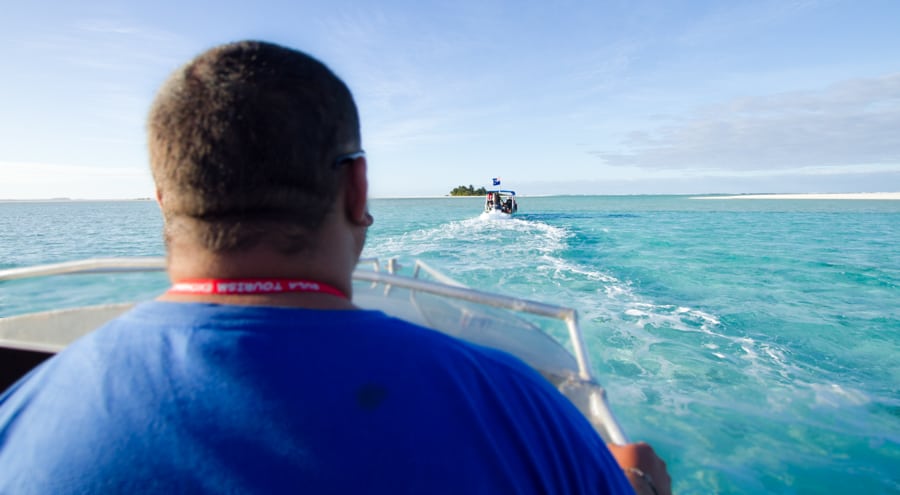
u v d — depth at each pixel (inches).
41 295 85.4
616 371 168.1
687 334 208.7
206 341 21.5
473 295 67.9
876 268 403.5
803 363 178.5
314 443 19.9
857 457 120.8
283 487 19.2
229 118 22.7
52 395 22.0
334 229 26.8
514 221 915.4
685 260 443.5
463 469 21.4
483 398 24.1
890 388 157.0
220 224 23.6
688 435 130.0
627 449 42.5
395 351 23.3
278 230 23.9
